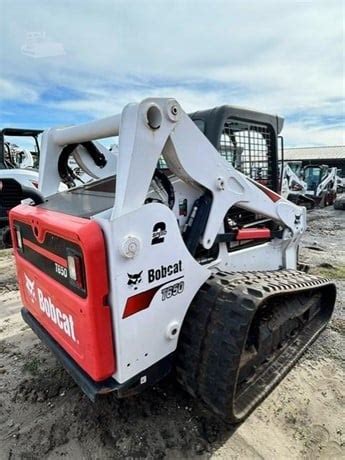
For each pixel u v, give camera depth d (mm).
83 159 2383
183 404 1987
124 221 1383
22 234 2059
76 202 1913
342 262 5188
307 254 5742
